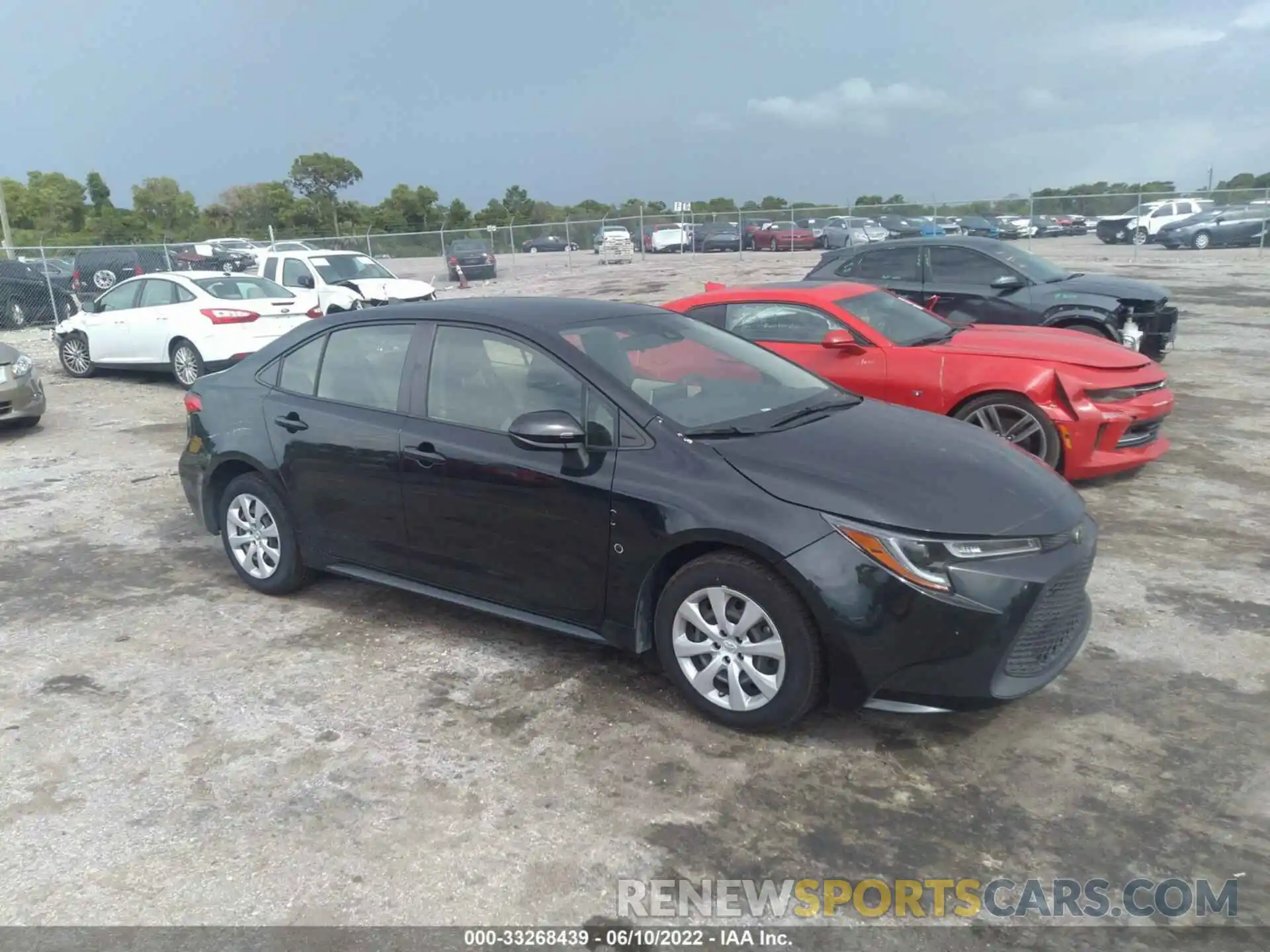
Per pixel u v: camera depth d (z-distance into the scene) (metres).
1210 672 4.25
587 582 4.09
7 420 9.88
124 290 13.57
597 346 4.36
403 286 18.81
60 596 5.51
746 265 33.66
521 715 4.02
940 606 3.42
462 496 4.38
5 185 61.66
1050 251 33.06
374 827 3.30
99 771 3.68
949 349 7.15
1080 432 6.69
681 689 3.95
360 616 5.11
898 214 36.44
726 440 3.97
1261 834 3.16
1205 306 17.81
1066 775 3.51
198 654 4.69
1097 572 5.46
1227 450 7.99
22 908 2.93
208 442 5.41
